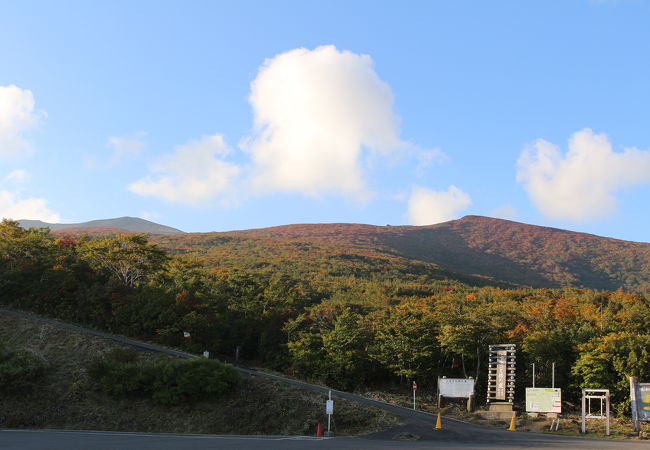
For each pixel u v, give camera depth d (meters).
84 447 20.14
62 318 60.28
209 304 70.00
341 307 79.62
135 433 30.53
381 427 32.47
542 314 67.12
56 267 66.19
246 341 70.12
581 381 50.22
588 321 63.81
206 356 46.59
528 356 54.44
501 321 62.31
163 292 65.56
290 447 20.77
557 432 34.66
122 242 77.25
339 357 59.09
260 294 81.06
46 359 43.12
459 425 35.06
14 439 23.91
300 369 60.62
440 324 61.00
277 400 37.34
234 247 197.12
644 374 46.06
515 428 36.91
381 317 68.00
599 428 34.91
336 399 38.19
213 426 34.69
